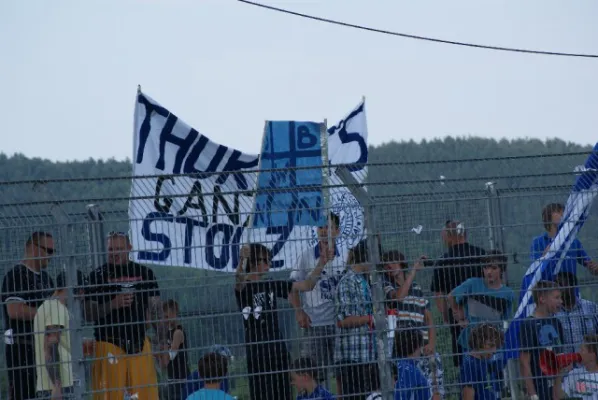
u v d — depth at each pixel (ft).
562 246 57.62
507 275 58.70
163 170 65.82
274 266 54.70
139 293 52.19
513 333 55.93
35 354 50.98
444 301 55.67
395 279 55.16
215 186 66.23
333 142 72.90
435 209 55.98
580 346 56.65
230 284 53.31
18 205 50.75
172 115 66.28
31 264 51.42
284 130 62.95
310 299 54.08
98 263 52.95
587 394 56.08
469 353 55.01
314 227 55.16
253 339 52.85
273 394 52.95
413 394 53.98
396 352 54.13
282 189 53.83
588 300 58.90
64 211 51.13
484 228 57.47
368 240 54.08
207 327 52.70
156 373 52.95
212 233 54.75
